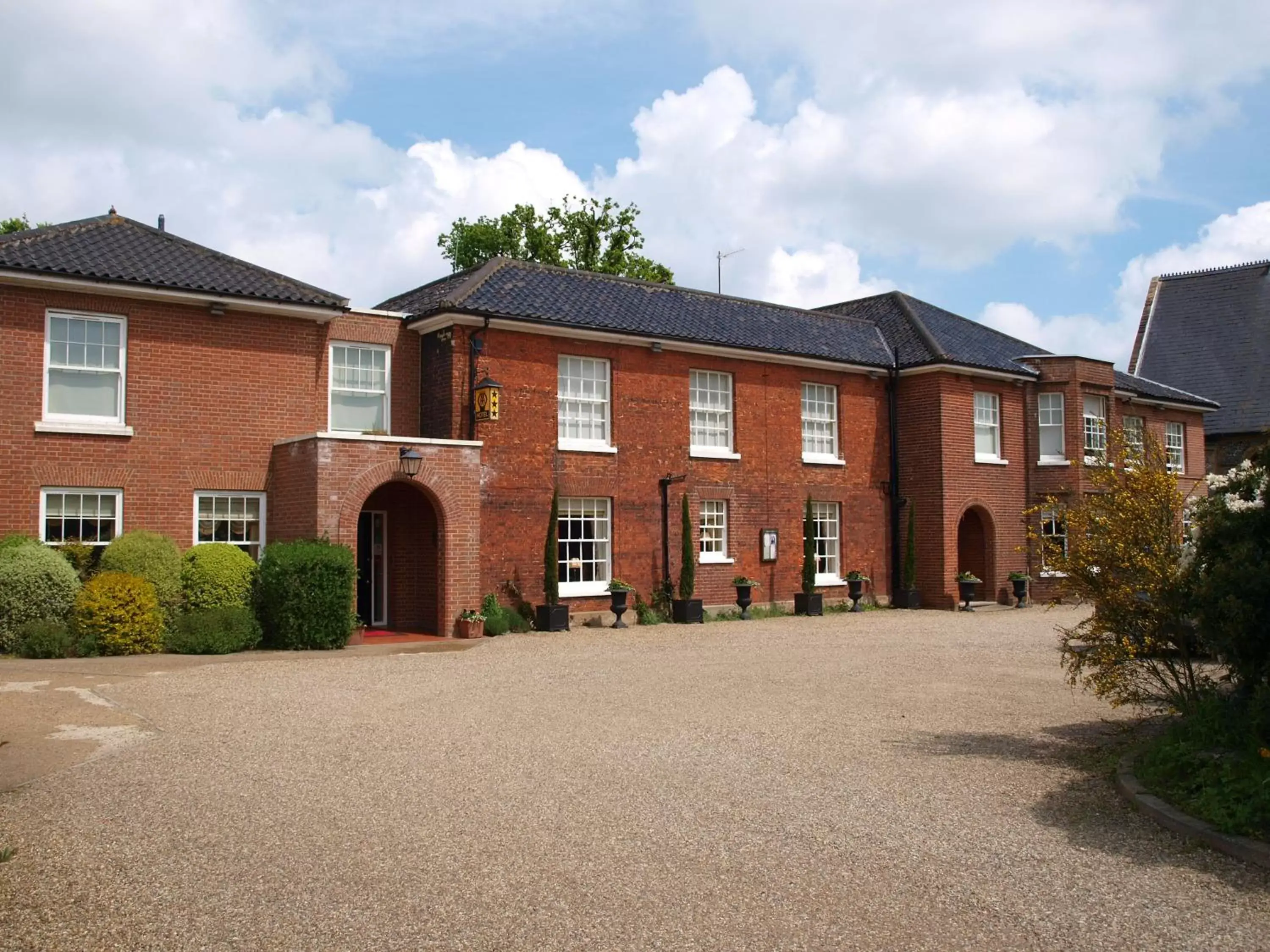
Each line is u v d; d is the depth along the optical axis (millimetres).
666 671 14391
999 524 27859
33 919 5180
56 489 16906
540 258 39656
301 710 10859
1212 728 8016
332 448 17531
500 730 9906
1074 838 6621
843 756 8906
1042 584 28078
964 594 26312
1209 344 41656
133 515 17469
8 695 11484
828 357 25703
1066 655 12641
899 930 5133
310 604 16578
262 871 5887
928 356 26891
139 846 6312
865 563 26766
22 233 17672
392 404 20594
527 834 6598
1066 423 28625
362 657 15773
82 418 17188
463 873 5875
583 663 15164
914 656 16328
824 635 19922
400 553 20281
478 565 19312
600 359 22297
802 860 6152
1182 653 9133
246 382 18719
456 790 7648
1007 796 7609
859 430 26828
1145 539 9320
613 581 21438
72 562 16250
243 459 18594
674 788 7742
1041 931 5137
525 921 5203
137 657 15016
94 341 17344
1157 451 10141
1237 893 5672
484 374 20391
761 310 26922
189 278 18031
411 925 5145
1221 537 8023
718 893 5602
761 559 24703
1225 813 6598
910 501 27203
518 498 20719
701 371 24172
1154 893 5664
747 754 8945
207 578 16594
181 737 9422
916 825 6887
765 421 25016
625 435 22484
